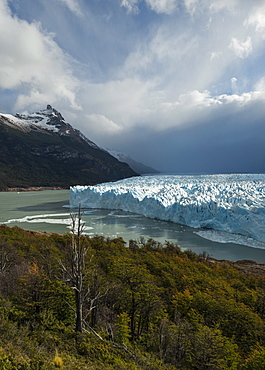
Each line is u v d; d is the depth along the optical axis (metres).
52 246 32.06
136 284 17.58
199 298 19.42
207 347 13.45
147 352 13.64
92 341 11.88
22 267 19.78
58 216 76.56
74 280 12.21
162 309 17.88
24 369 7.69
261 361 12.83
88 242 38.78
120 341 13.29
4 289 16.30
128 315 17.42
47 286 15.33
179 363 13.30
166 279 24.36
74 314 14.83
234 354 13.52
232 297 21.66
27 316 13.29
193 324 16.80
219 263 38.12
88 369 9.02
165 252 39.81
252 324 17.36
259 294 22.44
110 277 19.48
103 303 17.86
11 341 9.80
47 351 10.09
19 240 36.03
